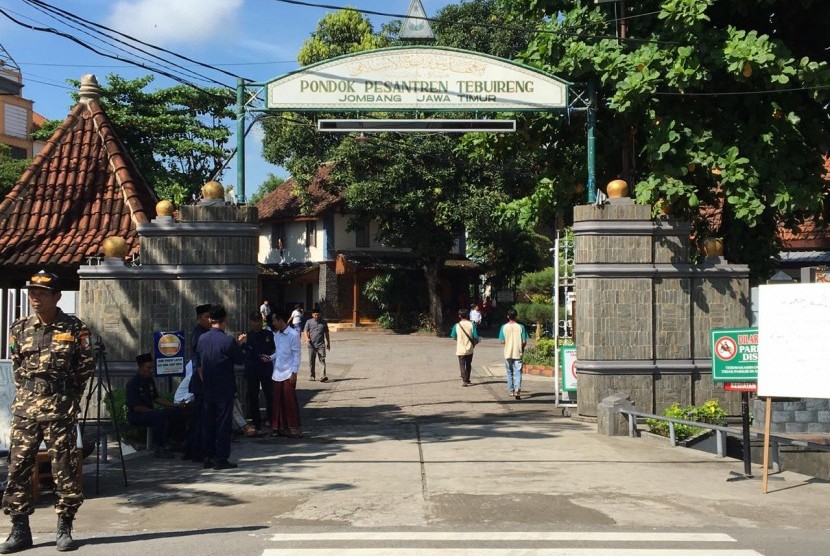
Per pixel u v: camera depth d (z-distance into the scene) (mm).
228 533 7121
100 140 17078
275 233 47625
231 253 13438
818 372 8688
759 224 15820
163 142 36812
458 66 13922
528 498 8398
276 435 12539
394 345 33719
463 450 11195
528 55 14992
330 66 13820
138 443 11773
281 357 12508
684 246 13953
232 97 25078
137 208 15312
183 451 10844
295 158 40375
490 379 21203
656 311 13891
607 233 13789
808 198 13820
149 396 11281
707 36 13359
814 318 8750
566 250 15445
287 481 9273
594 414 13695
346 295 43844
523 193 37969
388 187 36938
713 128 14289
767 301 8992
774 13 15234
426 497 8445
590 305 13797
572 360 14883
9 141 46406
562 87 14039
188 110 38656
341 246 43719
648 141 13969
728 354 9648
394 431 13031
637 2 14758
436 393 18406
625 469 9938
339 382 20766
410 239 39094
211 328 10469
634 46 14391
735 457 12312
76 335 6930
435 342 35625
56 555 6523
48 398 6742
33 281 6797
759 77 13656
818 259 20469
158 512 7906
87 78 17875
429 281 40875
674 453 11008
